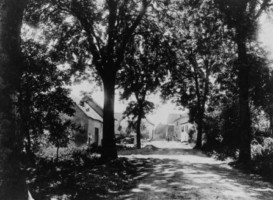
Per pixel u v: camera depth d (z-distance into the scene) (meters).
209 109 44.84
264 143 33.28
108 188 12.88
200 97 48.00
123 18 22.12
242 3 21.73
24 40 16.41
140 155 31.66
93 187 12.52
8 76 7.92
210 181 15.05
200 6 23.72
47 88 15.76
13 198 7.73
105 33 22.50
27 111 15.18
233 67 23.20
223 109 35.50
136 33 25.02
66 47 23.22
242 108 23.06
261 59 22.39
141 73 27.44
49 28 22.91
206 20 23.89
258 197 11.53
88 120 42.25
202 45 24.98
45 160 18.11
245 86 22.98
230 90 25.47
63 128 16.44
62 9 21.08
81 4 20.03
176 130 110.12
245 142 22.64
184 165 22.08
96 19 21.12
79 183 12.88
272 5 21.83
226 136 35.31
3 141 7.76
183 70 28.17
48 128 16.19
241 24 21.83
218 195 11.76
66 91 16.28
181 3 23.95
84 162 20.95
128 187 13.43
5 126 7.80
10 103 7.91
